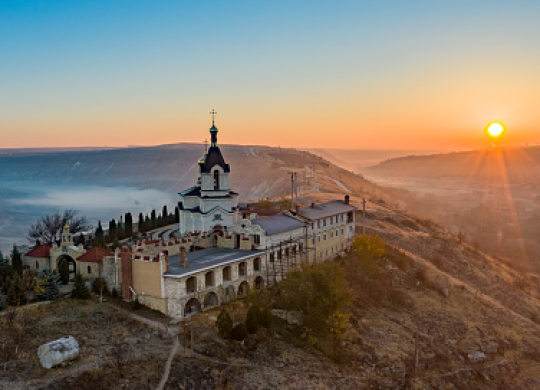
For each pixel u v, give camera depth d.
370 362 71.19
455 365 78.12
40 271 78.25
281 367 62.81
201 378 56.38
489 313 100.19
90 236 125.62
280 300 78.31
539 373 81.44
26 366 53.59
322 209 107.44
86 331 62.19
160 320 67.25
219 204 101.88
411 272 109.62
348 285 92.25
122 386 52.50
